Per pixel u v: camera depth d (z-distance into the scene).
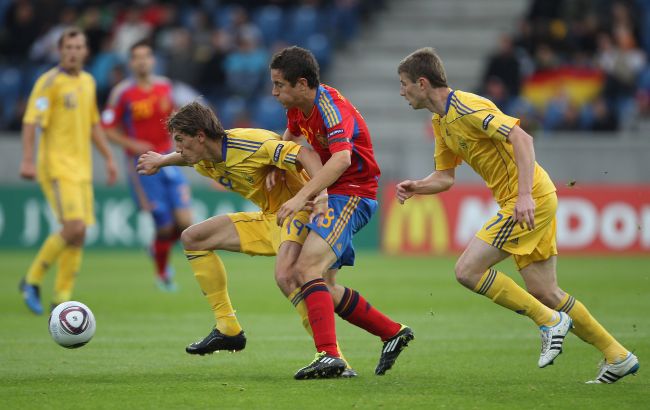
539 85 71.44
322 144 21.98
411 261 57.34
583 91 70.94
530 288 21.91
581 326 21.48
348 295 22.20
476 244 21.44
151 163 22.88
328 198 21.62
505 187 21.59
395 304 38.38
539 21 76.75
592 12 77.12
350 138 21.09
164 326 32.19
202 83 73.56
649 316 34.09
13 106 77.62
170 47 75.75
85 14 80.94
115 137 43.16
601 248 59.34
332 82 81.25
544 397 19.31
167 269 44.16
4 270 52.41
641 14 75.81
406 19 85.62
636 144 61.69
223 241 22.61
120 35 77.00
